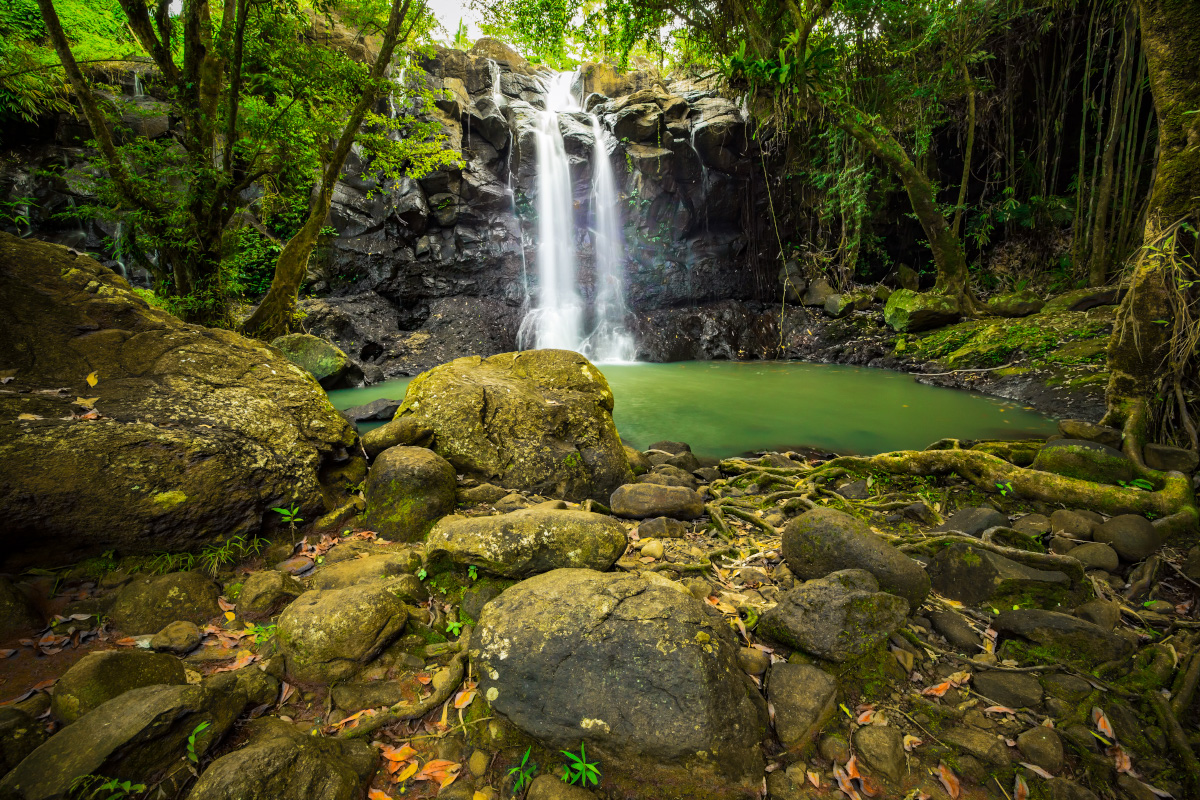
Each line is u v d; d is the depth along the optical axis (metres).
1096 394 8.11
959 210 13.08
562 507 3.70
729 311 16.36
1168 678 2.42
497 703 2.05
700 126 15.18
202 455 3.07
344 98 8.69
